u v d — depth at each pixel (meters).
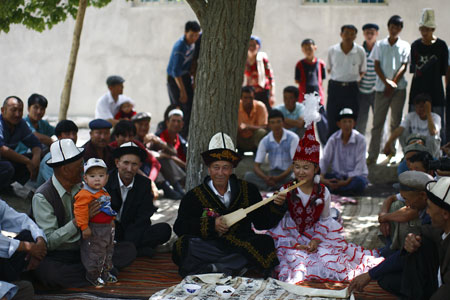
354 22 11.46
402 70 9.03
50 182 4.82
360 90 9.60
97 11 12.40
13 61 12.94
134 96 12.44
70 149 4.73
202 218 4.93
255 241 4.91
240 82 5.86
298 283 4.84
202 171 5.91
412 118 8.29
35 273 4.72
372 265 5.07
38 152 7.07
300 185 5.24
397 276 4.27
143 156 5.46
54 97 12.85
